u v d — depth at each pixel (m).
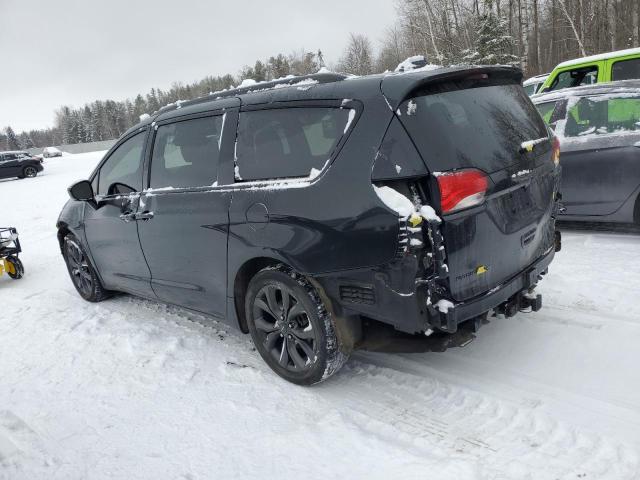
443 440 2.58
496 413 2.73
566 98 5.43
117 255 4.43
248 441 2.73
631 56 7.35
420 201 2.44
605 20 28.14
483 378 3.06
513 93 3.15
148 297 4.38
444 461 2.41
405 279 2.49
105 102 128.62
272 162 3.07
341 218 2.63
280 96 3.12
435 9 38.00
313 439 2.69
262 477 2.46
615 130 5.05
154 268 4.01
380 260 2.53
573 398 2.77
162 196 3.74
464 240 2.49
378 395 3.04
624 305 3.73
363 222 2.55
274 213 2.93
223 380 3.39
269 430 2.81
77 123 130.12
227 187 3.27
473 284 2.61
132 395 3.32
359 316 2.97
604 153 5.05
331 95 2.85
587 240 5.26
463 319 2.55
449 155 2.46
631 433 2.45
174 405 3.16
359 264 2.62
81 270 5.15
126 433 2.92
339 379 3.26
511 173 2.70
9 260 6.43
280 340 3.31
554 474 2.26
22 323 4.81
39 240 9.08
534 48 36.75
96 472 2.62
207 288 3.59
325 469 2.46
